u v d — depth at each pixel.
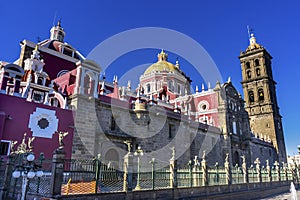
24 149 19.39
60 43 43.19
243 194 25.92
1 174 17.69
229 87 55.88
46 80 31.03
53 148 23.05
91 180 14.18
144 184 16.70
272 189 33.88
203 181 22.02
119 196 14.38
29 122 22.03
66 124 24.78
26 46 37.97
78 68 28.44
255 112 77.38
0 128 20.03
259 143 62.25
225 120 49.91
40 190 14.16
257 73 82.00
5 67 26.36
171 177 18.78
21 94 26.17
